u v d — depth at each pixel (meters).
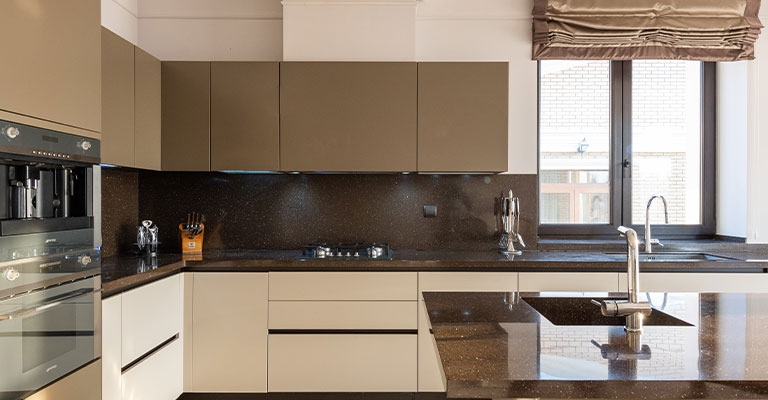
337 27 3.35
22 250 1.62
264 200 3.55
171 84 3.19
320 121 3.20
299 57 3.35
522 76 3.55
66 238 1.85
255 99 3.19
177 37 3.59
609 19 3.42
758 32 3.44
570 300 1.87
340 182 3.55
